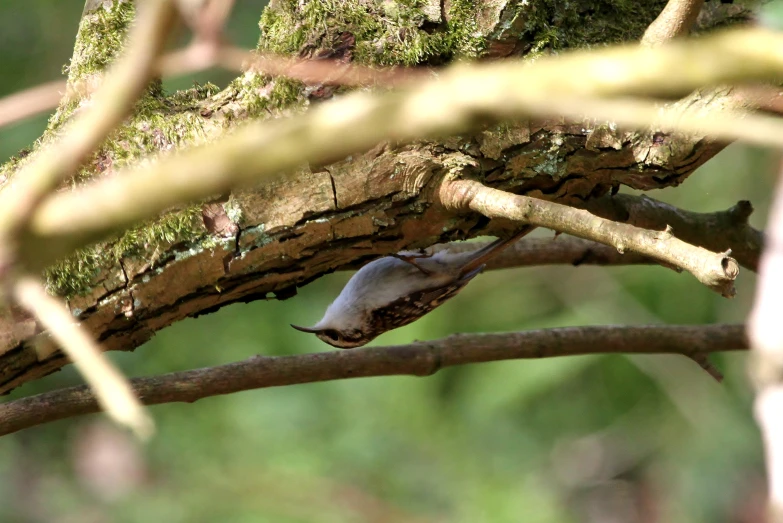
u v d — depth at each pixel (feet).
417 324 36.68
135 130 14.52
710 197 35.73
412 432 36.70
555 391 40.09
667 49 5.73
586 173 15.39
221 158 5.84
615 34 15.57
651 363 38.70
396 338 36.19
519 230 18.30
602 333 20.22
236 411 36.58
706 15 16.21
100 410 16.31
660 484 38.52
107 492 35.14
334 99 14.53
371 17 14.80
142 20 6.42
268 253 14.66
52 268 14.25
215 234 14.43
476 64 14.87
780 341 20.16
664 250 11.85
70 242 6.12
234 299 15.44
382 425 36.73
